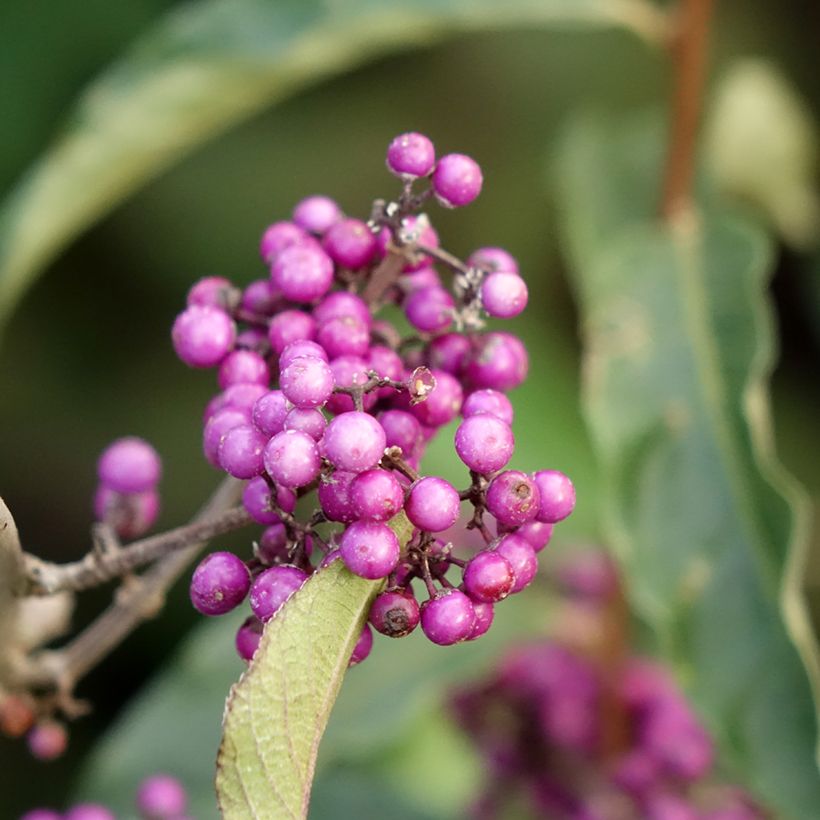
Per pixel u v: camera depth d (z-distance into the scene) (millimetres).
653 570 297
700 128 363
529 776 349
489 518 338
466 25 346
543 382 450
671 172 343
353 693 334
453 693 356
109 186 359
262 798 218
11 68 483
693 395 306
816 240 483
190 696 346
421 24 343
